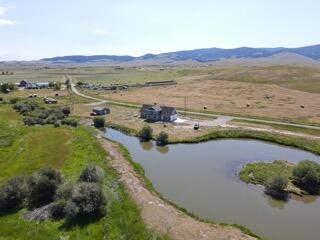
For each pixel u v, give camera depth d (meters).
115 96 160.50
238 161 70.25
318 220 46.34
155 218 43.72
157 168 66.06
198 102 140.50
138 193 50.84
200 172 63.84
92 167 53.94
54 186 48.16
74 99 151.88
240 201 51.62
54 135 83.19
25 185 48.31
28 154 68.25
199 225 42.91
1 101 138.62
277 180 55.44
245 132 90.69
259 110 121.94
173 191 54.94
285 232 43.06
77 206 42.94
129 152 76.69
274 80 198.00
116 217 43.00
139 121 107.38
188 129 95.50
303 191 55.25
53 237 38.44
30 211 44.59
